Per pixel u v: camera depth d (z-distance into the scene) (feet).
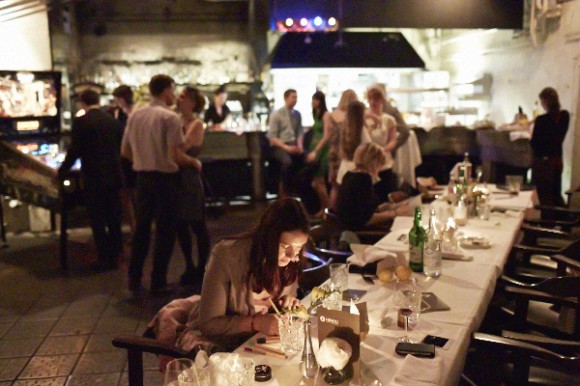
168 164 14.94
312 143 24.17
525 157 23.68
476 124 27.20
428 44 31.14
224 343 7.36
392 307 7.81
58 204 18.40
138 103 26.55
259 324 7.16
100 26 27.73
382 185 19.11
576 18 22.38
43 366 11.59
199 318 7.45
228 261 7.36
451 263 9.91
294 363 6.31
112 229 18.11
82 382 10.94
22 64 23.31
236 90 29.07
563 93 23.54
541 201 21.72
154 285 15.74
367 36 29.71
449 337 6.86
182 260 18.76
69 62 25.90
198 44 28.73
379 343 6.72
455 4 23.26
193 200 15.69
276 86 30.01
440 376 5.85
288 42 28.94
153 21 28.19
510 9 23.81
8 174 19.58
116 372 11.32
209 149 25.98
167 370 5.54
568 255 11.89
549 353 7.06
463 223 12.82
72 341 12.75
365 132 17.72
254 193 26.76
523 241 14.55
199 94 16.40
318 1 22.52
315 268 9.15
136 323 13.71
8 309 14.71
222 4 28.45
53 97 22.80
